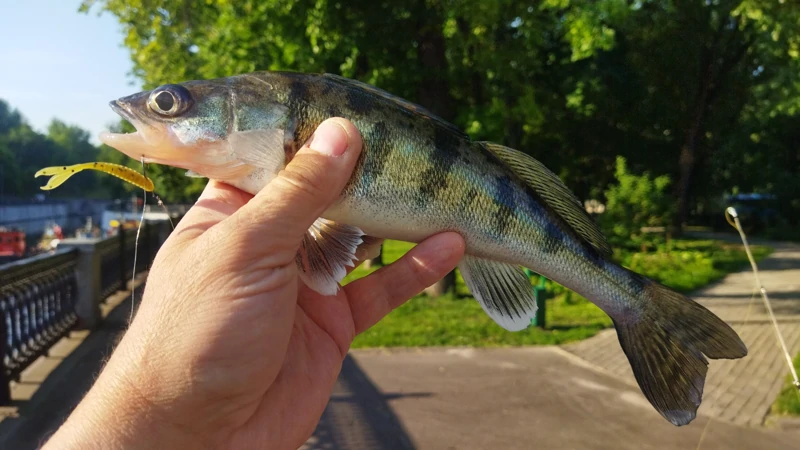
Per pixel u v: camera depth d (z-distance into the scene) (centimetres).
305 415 21
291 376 21
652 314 25
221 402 17
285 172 18
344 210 21
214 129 21
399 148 21
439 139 22
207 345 17
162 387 16
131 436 16
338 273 21
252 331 17
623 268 25
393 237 23
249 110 21
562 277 25
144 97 21
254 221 18
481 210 23
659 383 24
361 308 25
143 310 17
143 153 21
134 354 17
